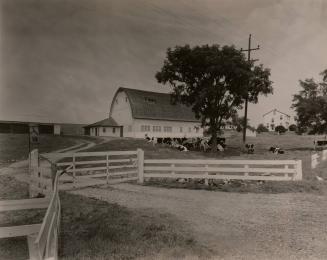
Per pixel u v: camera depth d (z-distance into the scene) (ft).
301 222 29.17
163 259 21.24
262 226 28.02
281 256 22.11
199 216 30.48
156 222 28.04
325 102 128.57
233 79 116.06
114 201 36.01
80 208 32.01
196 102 119.03
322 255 22.08
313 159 62.34
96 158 79.25
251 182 48.11
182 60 114.21
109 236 24.68
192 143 122.31
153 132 162.81
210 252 22.52
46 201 27.22
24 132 117.50
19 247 24.13
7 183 45.21
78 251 22.17
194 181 49.52
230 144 146.00
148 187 45.01
